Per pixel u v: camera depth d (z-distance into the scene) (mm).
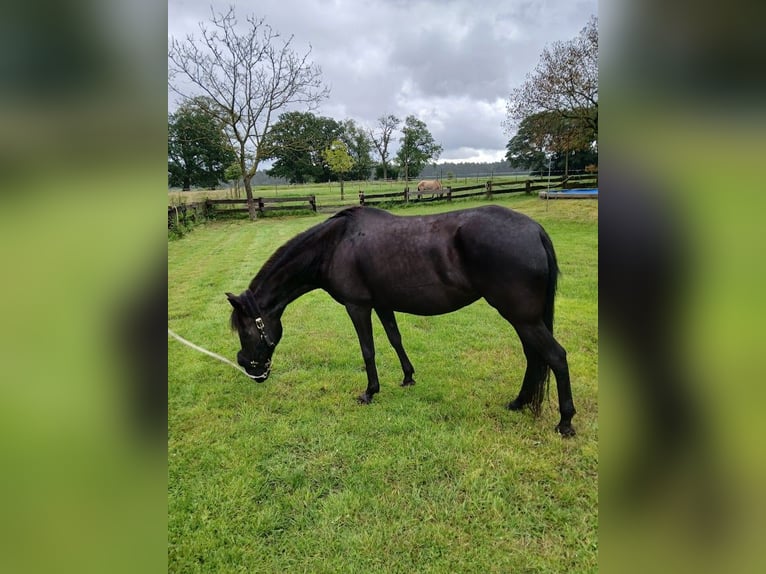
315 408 2600
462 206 13414
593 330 3641
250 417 2518
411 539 1634
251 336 2453
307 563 1558
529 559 1528
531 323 2090
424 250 2219
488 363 3150
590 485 1874
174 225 9875
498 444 2168
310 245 2484
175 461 2131
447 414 2479
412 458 2092
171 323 4234
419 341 3607
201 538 1669
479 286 2137
